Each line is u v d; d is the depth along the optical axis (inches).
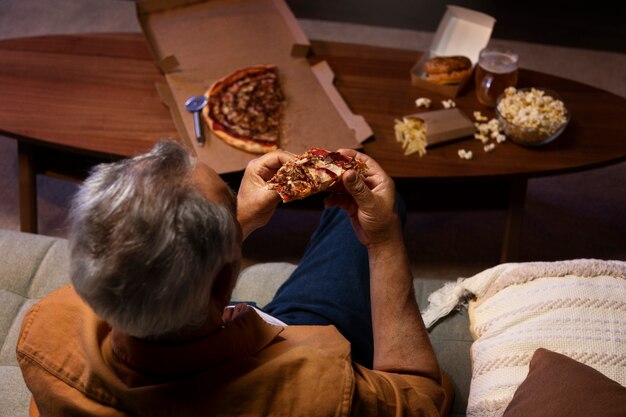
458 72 74.5
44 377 30.6
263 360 29.7
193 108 71.2
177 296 25.1
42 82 75.1
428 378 35.3
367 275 51.6
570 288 47.6
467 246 88.8
